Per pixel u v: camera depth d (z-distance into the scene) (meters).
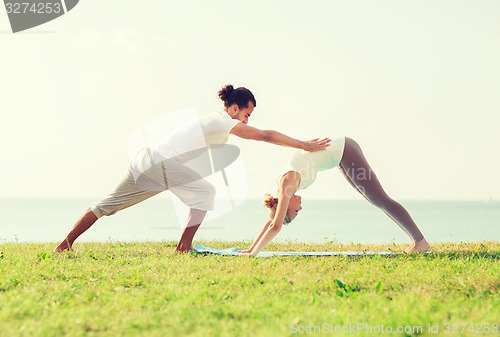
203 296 3.39
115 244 6.79
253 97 5.53
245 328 2.67
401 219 5.70
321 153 5.37
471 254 5.39
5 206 52.59
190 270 4.47
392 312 2.95
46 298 3.39
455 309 3.06
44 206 52.53
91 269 4.47
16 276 4.07
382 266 4.61
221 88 5.49
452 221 33.19
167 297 3.40
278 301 3.24
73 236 5.65
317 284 3.81
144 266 4.66
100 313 2.99
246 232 21.30
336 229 25.70
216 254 5.55
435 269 4.36
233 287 3.76
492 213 43.25
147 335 2.59
